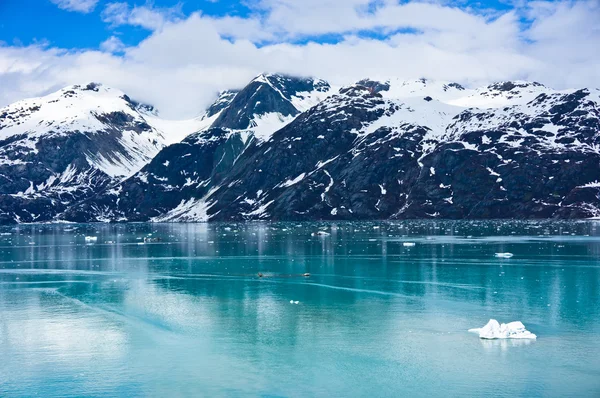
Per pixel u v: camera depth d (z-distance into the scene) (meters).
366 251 166.12
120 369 64.62
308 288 106.25
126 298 99.62
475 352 67.81
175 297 99.88
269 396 57.50
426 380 60.34
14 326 81.81
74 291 106.81
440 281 110.62
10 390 59.66
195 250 181.12
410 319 82.25
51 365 66.19
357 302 93.44
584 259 138.88
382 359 66.38
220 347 71.50
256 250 176.88
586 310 85.62
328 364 65.25
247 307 91.25
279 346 71.50
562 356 66.00
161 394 58.31
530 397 56.12
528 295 96.44
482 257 145.88
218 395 57.91
